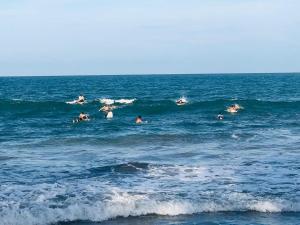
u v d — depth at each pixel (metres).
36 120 39.84
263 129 32.84
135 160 21.19
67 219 13.19
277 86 108.81
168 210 13.87
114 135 29.81
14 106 49.09
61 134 30.95
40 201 14.23
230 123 36.88
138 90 94.06
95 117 41.84
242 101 51.19
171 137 28.30
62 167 19.48
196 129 33.16
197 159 21.36
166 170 18.66
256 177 17.58
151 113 45.62
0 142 27.27
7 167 19.45
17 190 15.48
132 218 13.42
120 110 46.53
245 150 23.88
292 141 26.98
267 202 14.40
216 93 80.81
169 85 120.75
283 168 19.23
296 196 15.07
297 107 49.06
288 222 13.15
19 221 12.80
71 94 80.31
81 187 15.96
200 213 13.84
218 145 25.62
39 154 22.94
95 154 22.94
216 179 17.23
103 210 13.59
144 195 14.98
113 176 17.69
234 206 14.24
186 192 15.40
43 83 146.25
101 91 90.75
